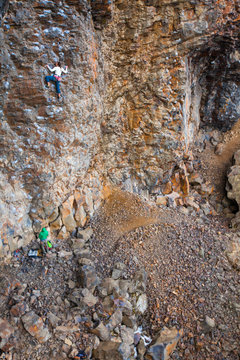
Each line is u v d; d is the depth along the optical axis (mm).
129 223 12320
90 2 9977
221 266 10969
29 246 9375
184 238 11961
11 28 7727
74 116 10234
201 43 12656
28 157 8906
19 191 8938
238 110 18031
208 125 19016
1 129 8141
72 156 10719
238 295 9883
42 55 8484
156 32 12086
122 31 11906
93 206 12375
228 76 16672
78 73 9984
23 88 8250
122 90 13148
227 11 12164
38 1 8023
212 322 8859
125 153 14125
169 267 10617
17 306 7379
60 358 7070
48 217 10078
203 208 15125
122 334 8039
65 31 9023
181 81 13016
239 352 8273
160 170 14609
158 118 13508
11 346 6812
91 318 8203
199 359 8133
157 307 9289
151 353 7887
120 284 9250
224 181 16406
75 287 8906
